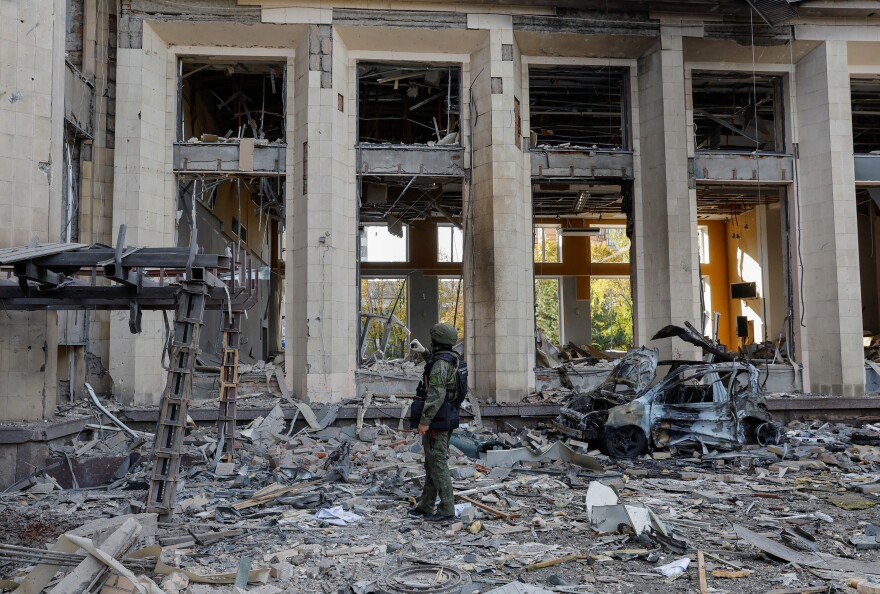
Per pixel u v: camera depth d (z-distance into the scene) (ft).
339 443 39.78
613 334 124.16
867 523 23.45
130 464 31.73
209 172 46.75
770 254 83.25
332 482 29.78
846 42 50.31
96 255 23.47
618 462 34.68
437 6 46.62
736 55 51.29
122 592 14.78
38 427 30.37
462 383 23.89
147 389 43.80
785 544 20.59
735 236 91.91
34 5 32.19
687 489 28.68
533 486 29.40
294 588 17.17
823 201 50.47
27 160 31.50
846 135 50.31
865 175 51.26
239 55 47.37
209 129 62.34
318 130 45.50
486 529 22.59
